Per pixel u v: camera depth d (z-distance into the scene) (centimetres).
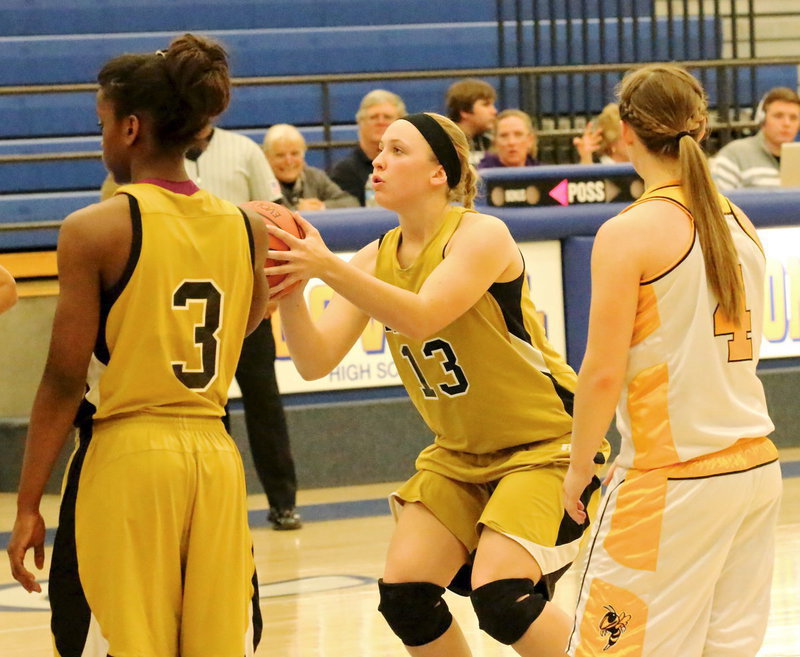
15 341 1944
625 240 635
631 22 2645
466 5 2656
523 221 1645
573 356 1678
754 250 665
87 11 2478
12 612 1174
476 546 789
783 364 1836
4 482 1933
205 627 608
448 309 739
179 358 605
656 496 637
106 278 593
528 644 728
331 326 812
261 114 2506
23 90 1856
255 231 641
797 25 2773
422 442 1772
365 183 1911
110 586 589
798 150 1869
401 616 766
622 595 641
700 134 673
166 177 618
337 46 2545
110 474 595
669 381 638
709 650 654
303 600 1166
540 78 2422
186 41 617
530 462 771
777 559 1250
